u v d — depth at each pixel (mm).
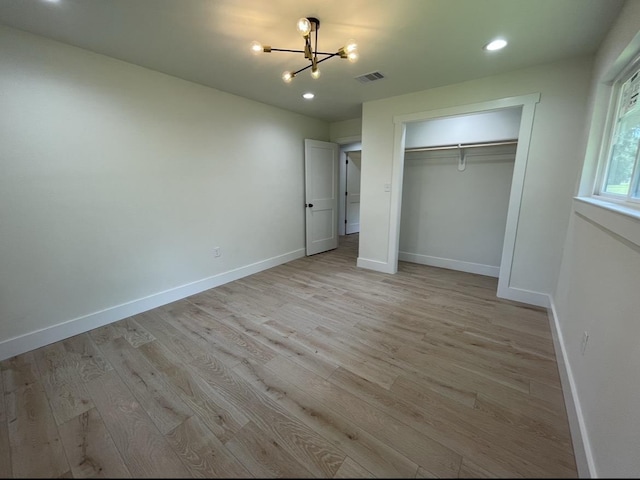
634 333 982
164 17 1806
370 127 3721
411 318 2594
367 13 1758
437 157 4023
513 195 2814
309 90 3217
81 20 1832
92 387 1735
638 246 979
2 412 1551
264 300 3020
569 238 2328
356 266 4262
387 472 1227
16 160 2000
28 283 2117
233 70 2664
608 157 2014
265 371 1876
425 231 4305
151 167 2740
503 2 1636
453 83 2975
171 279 3012
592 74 2293
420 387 1728
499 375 1829
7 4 1650
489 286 3406
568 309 1998
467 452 1314
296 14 1772
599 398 1194
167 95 2787
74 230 2311
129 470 1247
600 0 1589
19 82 1968
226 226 3512
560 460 1275
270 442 1372
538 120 2604
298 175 4484
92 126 2330
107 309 2551
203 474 1229
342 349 2117
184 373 1859
